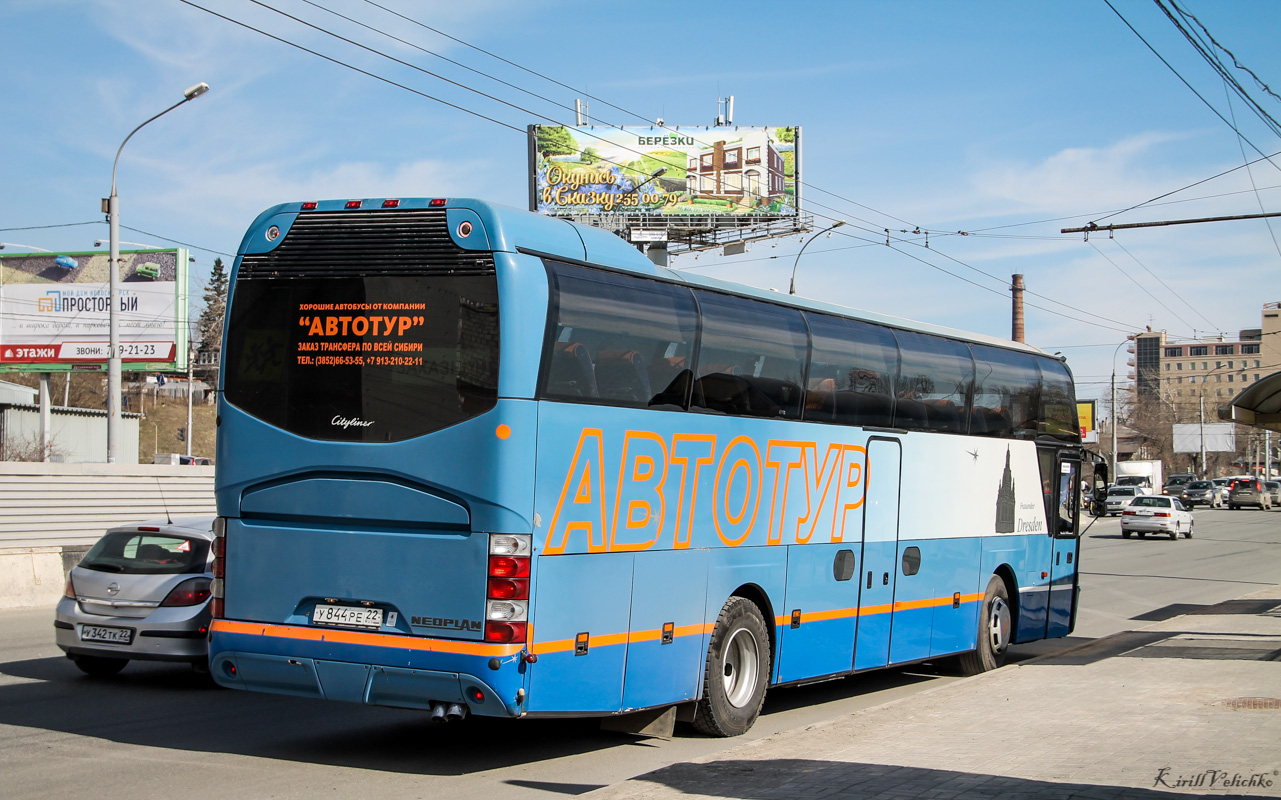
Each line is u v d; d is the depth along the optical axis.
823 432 10.27
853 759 7.43
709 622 8.78
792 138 52.34
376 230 7.48
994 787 6.57
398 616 7.20
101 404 76.19
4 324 46.28
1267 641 14.27
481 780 7.46
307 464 7.41
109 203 25.75
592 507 7.58
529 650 7.01
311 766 7.76
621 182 51.44
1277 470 120.69
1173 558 33.59
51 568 17.47
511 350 7.05
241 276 7.77
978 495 12.96
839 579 10.47
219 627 7.65
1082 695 10.20
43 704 9.76
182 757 7.92
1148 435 109.81
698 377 8.71
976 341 13.36
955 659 13.55
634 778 6.88
